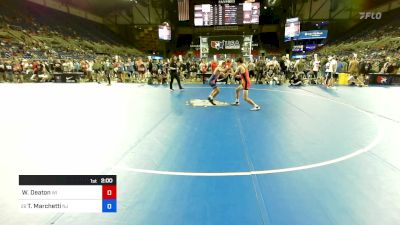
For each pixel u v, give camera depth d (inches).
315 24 1615.4
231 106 406.3
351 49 1322.6
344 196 139.3
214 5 1128.2
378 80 715.4
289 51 1641.2
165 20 1776.6
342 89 618.8
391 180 156.7
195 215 123.7
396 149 208.8
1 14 1069.8
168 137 245.1
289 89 624.7
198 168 175.5
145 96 519.5
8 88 674.8
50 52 1091.3
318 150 208.1
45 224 118.3
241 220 119.8
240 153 203.2
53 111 370.9
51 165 179.9
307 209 128.0
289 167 176.1
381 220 119.7
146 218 121.9
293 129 271.3
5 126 288.4
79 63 960.3
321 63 743.1
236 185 151.7
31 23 1187.3
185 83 810.8
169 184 153.3
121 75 853.8
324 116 331.0
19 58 912.3
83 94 552.4
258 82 765.9
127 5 1727.4
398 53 971.3
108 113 355.3
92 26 1654.8
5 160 189.9
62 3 1476.4
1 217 122.8
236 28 1465.3
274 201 135.1
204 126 285.4
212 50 943.7
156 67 794.2
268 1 1558.8
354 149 209.6
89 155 199.2
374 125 285.7
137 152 205.6
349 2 1557.6
